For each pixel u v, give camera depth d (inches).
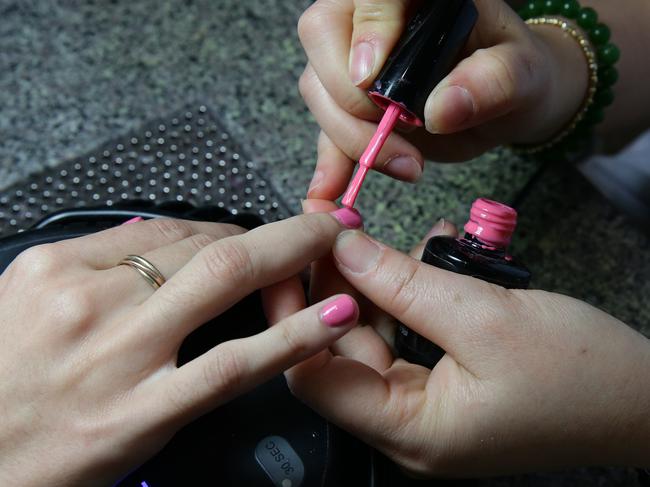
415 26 15.5
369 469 15.8
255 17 29.1
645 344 14.8
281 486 15.1
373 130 18.2
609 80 22.1
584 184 24.8
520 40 17.9
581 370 14.2
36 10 29.6
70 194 24.1
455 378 14.6
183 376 12.9
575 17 21.7
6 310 14.2
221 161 25.0
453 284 14.4
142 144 25.4
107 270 14.7
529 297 14.7
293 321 13.2
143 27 28.9
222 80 27.2
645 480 17.0
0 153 25.2
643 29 25.8
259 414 15.9
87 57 28.1
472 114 16.2
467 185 24.7
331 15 17.7
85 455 13.0
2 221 23.5
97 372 13.2
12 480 13.1
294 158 25.1
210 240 15.9
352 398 14.5
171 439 15.3
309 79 19.2
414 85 15.3
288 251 14.4
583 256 23.3
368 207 24.0
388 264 14.7
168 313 13.3
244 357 12.9
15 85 27.2
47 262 14.6
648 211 27.9
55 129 25.9
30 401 13.3
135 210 19.6
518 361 14.1
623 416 14.4
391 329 17.4
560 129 22.9
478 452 14.6
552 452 14.9
